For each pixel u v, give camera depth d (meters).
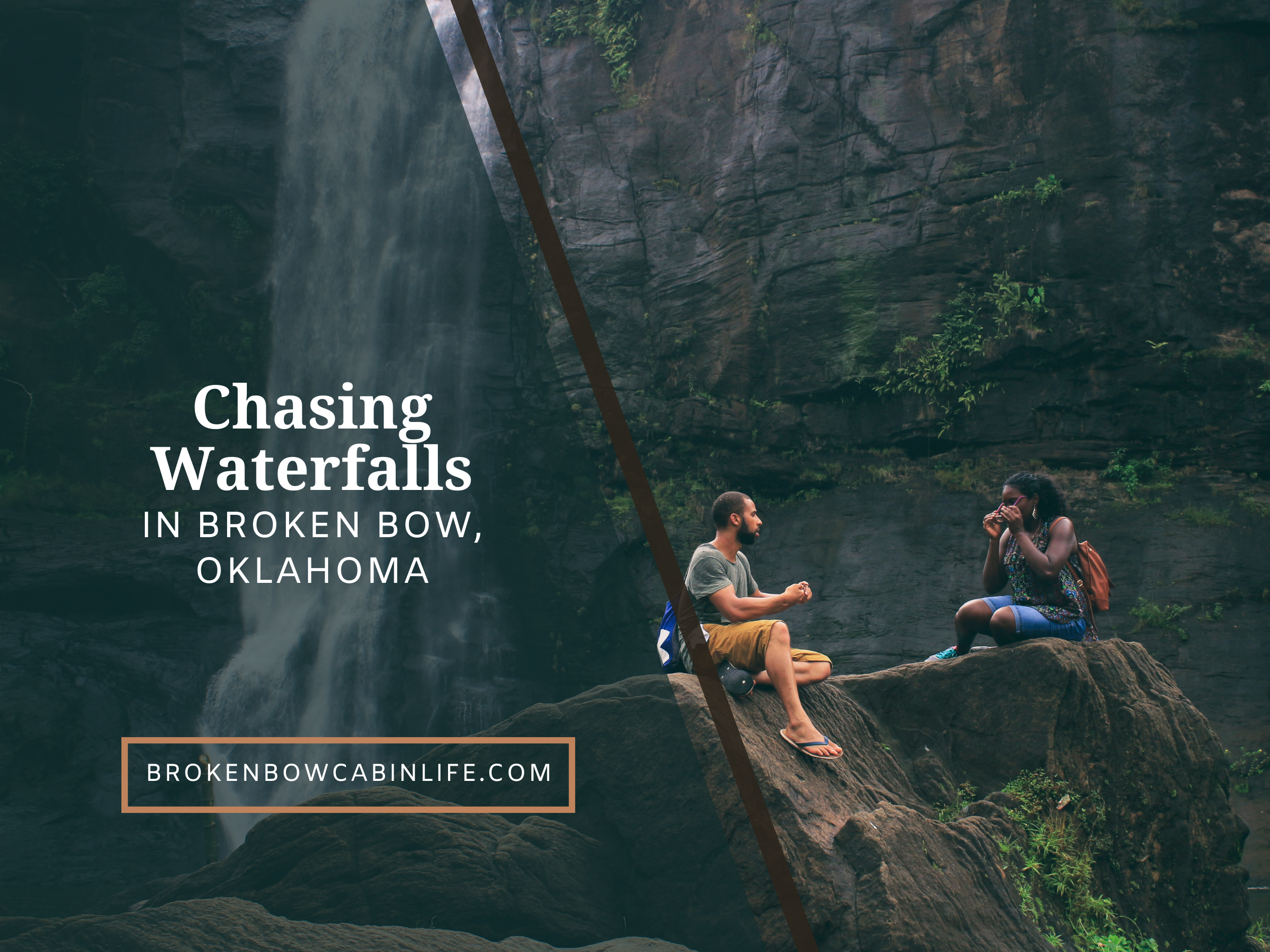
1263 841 8.29
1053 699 4.44
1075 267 12.76
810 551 12.47
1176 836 4.71
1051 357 12.79
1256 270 12.62
